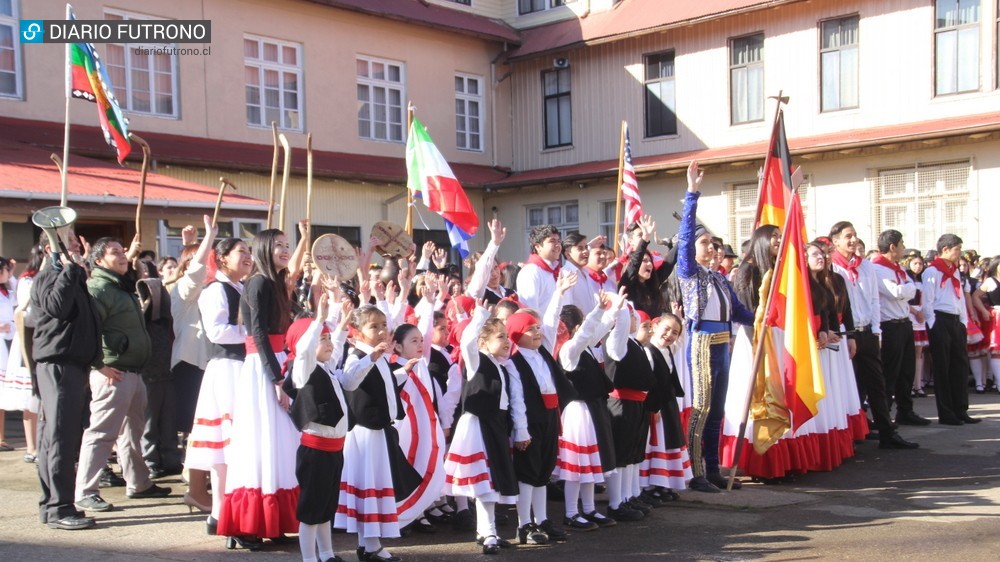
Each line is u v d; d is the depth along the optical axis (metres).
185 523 6.26
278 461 5.57
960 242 10.27
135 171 14.62
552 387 5.95
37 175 12.58
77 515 6.14
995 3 16.86
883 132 17.56
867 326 9.07
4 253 12.40
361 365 5.39
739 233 19.55
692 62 20.75
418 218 21.16
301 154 19.23
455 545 5.89
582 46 22.11
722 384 7.40
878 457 8.61
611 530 6.21
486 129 23.56
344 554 5.56
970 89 17.19
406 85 21.72
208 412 5.87
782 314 7.45
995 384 13.22
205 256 6.66
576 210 22.05
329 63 20.11
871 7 18.27
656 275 7.73
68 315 5.97
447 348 6.94
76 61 10.48
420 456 6.02
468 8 23.80
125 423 6.98
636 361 6.45
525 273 7.21
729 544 5.79
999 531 5.93
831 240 9.30
